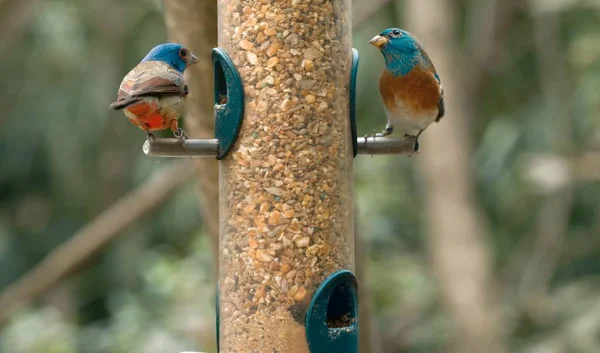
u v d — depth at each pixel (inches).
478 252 510.0
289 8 235.1
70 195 687.1
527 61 629.3
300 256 232.2
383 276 553.9
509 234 618.2
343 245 236.2
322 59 236.2
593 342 518.6
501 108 642.2
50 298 660.1
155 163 642.8
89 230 513.7
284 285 231.3
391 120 278.7
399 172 608.1
